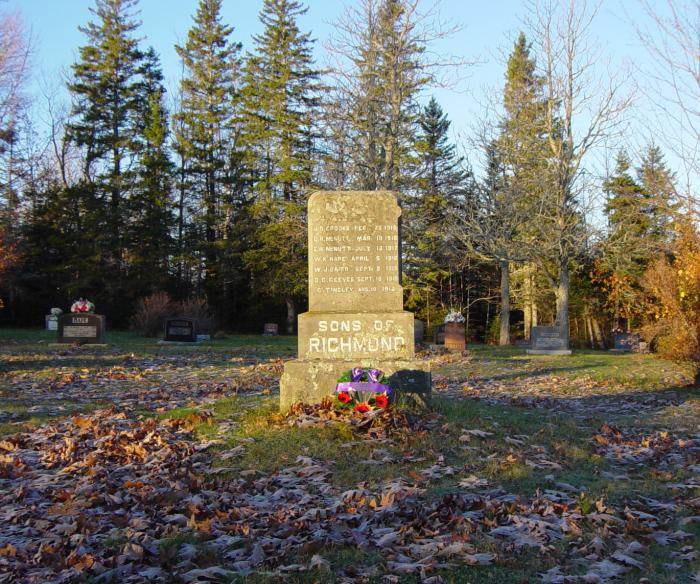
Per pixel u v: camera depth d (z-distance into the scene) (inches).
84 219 1665.8
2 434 326.0
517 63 1456.7
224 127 1872.5
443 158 1828.2
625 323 1690.5
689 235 584.4
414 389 359.6
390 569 169.2
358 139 1119.6
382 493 229.0
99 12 1831.9
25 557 177.9
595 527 204.5
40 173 1908.2
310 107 1744.6
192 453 278.4
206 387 524.4
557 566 174.6
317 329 371.9
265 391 485.1
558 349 945.5
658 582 169.2
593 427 378.0
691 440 347.3
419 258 1494.8
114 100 1812.3
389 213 379.2
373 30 1063.6
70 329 962.7
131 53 1825.8
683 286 574.9
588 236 1023.0
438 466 261.9
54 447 291.9
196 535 190.9
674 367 722.2
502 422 354.0
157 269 1697.8
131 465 260.5
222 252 1763.0
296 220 1599.4
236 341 1165.7
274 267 1699.1
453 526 198.2
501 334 1354.6
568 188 1046.4
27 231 1685.5
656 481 263.3
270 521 202.1
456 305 1959.9
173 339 1046.4
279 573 166.4
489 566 173.6
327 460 265.3
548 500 223.6
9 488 236.4
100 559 175.3
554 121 1103.0
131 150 1793.8
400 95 1090.1
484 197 1198.9
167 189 1755.7
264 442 288.8
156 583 162.6
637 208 1031.0
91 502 217.5
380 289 378.0
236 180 1796.3
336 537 189.0
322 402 341.7
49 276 1688.0
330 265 378.0
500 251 1093.1
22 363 692.7
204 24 1891.0
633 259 1230.3
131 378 592.4
